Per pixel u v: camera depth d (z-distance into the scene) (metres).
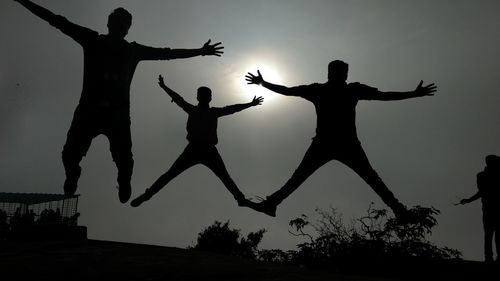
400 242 7.97
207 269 3.91
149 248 5.23
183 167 5.49
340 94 4.71
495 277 6.62
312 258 8.79
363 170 4.56
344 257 8.23
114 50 4.56
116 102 4.46
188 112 5.68
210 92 5.79
